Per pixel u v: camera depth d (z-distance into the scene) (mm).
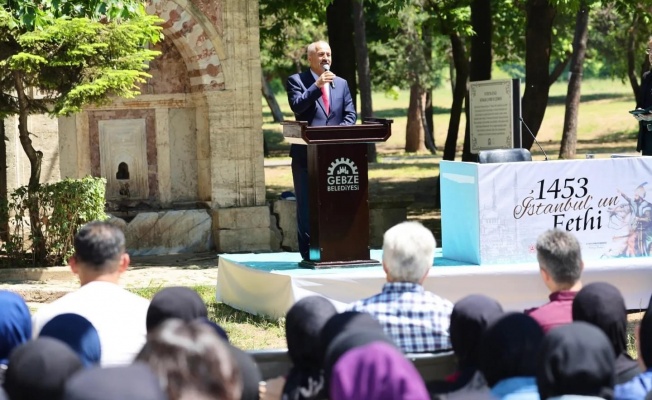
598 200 9281
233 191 15109
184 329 2857
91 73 12000
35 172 12586
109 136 15188
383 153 42531
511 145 14711
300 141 9094
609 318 4789
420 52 38500
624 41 42812
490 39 19078
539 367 3752
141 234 14828
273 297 9328
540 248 5559
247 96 15062
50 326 4602
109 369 2582
